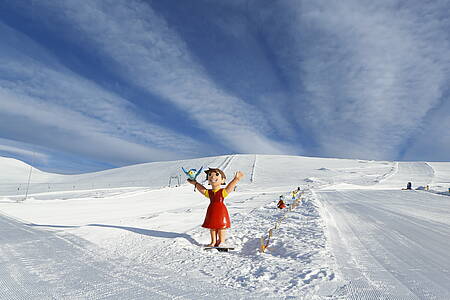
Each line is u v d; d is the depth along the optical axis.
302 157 111.12
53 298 2.30
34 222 8.56
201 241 5.24
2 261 3.62
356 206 12.18
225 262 3.61
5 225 7.64
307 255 3.68
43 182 97.00
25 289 2.53
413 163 91.06
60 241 5.12
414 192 26.77
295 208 11.54
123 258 3.88
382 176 63.34
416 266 3.27
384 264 3.33
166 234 5.81
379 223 7.03
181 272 3.15
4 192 71.50
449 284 2.64
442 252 4.03
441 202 15.17
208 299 2.27
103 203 19.03
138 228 6.59
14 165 121.94
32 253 4.14
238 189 46.97
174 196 27.55
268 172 78.19
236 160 100.81
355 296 2.29
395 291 2.42
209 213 4.83
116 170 109.56
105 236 5.57
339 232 5.66
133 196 27.34
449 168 77.62
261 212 10.81
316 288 2.47
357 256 3.73
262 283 2.66
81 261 3.69
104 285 2.67
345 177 66.25
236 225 7.22
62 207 15.05
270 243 4.80
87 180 93.06
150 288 2.58
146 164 113.44
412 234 5.51
